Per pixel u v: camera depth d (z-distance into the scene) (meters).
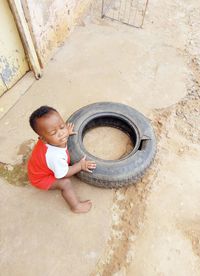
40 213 2.21
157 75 3.14
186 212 2.25
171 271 2.00
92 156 2.29
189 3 3.98
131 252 2.06
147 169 2.32
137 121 2.50
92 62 3.21
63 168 2.00
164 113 2.83
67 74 3.08
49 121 1.78
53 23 3.04
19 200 2.26
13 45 2.68
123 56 3.29
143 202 2.28
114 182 2.21
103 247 2.07
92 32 3.51
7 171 2.40
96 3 3.85
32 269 1.98
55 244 2.08
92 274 1.97
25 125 2.67
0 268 1.98
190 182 2.40
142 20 3.61
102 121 2.65
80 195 2.29
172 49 3.41
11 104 2.80
